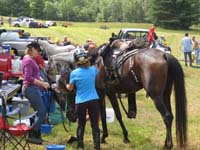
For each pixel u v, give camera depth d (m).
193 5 95.19
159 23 97.06
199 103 14.00
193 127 10.30
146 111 12.20
